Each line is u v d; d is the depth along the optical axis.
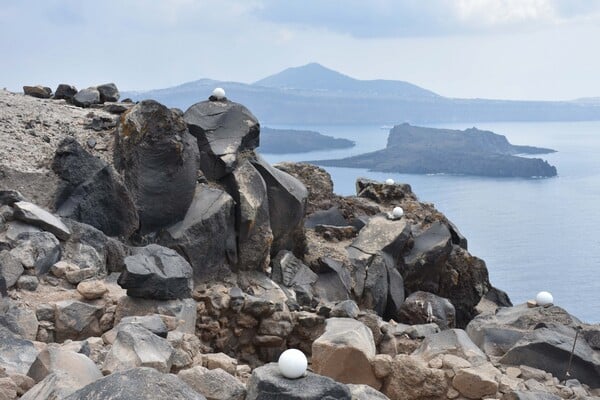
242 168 18.58
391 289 21.11
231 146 18.81
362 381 12.00
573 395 12.10
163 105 17.17
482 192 82.38
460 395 11.52
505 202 78.12
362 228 22.70
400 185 27.77
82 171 16.33
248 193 18.09
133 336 9.36
